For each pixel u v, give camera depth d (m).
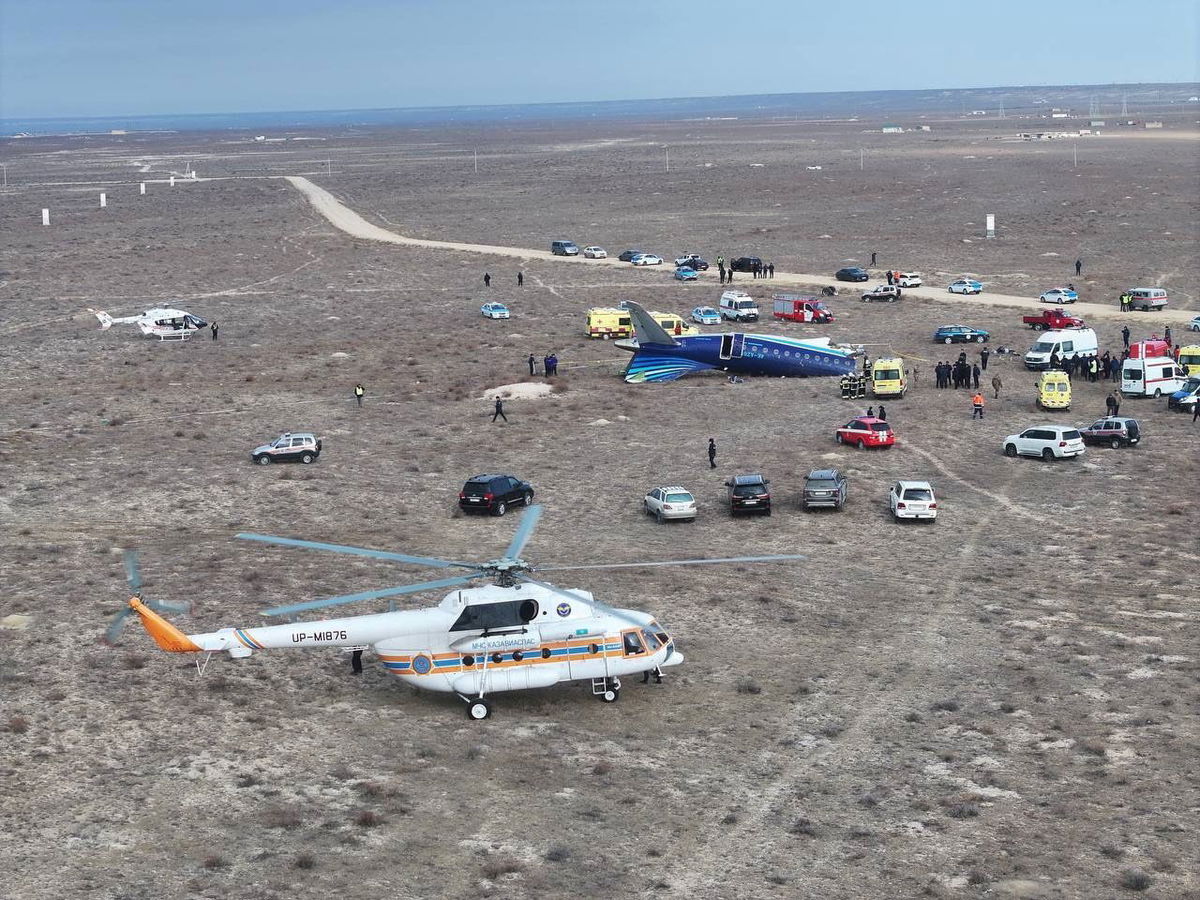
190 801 27.47
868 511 51.72
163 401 76.88
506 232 166.38
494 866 24.58
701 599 41.16
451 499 54.72
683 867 24.84
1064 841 25.59
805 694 33.72
